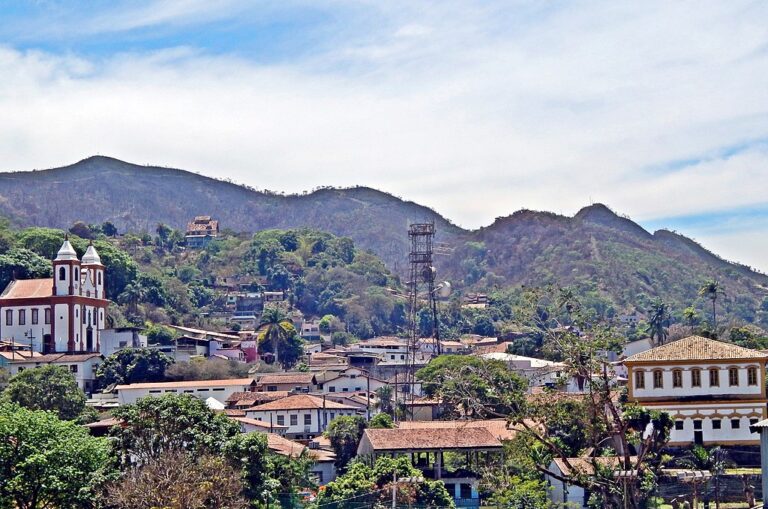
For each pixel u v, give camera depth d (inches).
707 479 4229.8
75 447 4062.5
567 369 2989.7
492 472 4589.1
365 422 6456.7
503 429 5472.4
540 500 4254.4
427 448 5221.5
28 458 3907.5
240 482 4101.9
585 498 4308.6
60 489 3944.4
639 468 3046.3
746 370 5078.7
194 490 3823.8
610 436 3063.5
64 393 6840.6
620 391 3499.0
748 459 4970.5
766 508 3161.9
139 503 3786.9
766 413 5049.2
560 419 3051.2
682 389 5078.7
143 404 4360.2
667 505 4143.7
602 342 2992.1
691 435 5044.3
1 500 3905.0
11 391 6811.0
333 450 6328.7
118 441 4271.7
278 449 5753.0
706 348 5132.9
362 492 4788.4
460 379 3627.0
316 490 5290.4
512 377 4416.8
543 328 3198.8
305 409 7258.9
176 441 4296.3
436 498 4810.5
